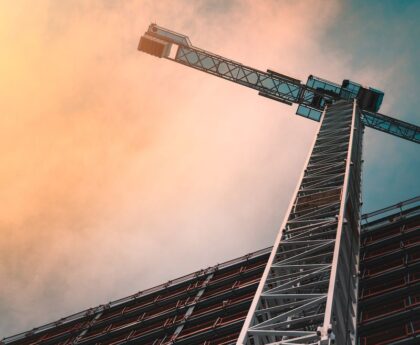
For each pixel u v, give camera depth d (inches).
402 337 1314.0
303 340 922.1
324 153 1765.5
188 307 2027.6
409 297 1461.6
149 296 2306.8
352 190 1485.0
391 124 2605.8
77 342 2180.1
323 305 1106.1
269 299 1068.5
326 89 2615.7
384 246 1772.9
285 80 2679.6
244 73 2731.3
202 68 2790.4
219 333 1764.3
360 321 1422.2
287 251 1213.7
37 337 2417.6
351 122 1987.0
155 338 1955.0
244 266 2169.0
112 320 2246.6
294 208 1417.3
